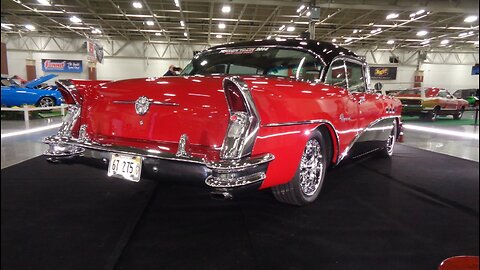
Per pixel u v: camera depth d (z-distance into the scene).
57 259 1.71
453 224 2.25
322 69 2.60
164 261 1.71
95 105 2.21
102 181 3.14
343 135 2.71
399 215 2.40
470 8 12.95
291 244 1.92
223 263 1.70
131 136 2.06
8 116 10.34
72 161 2.18
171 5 14.81
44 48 22.09
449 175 3.58
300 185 2.34
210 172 1.71
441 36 20.72
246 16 16.42
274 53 2.72
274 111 1.88
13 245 1.86
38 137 6.06
